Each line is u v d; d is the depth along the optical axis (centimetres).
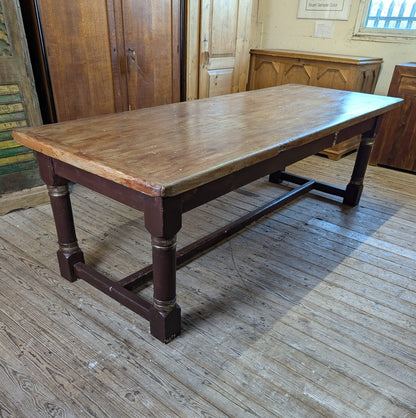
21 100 254
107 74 306
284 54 408
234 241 246
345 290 204
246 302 192
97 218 269
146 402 139
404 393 147
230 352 162
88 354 158
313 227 267
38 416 133
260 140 165
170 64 352
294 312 187
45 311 181
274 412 137
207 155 144
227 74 411
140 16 312
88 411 135
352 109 232
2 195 266
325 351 165
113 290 178
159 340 166
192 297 194
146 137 166
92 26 284
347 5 410
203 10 353
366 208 299
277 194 319
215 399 141
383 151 384
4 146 256
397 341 172
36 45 267
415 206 306
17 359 155
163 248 143
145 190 120
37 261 218
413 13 377
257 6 475
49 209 279
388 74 409
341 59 372
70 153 143
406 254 239
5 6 231
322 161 404
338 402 142
